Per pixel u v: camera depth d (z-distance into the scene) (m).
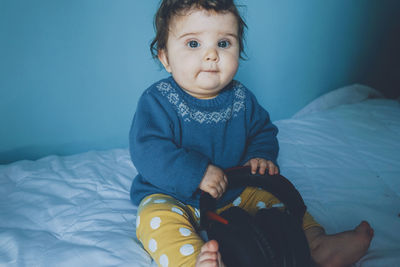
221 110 0.83
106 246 0.72
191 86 0.77
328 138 1.27
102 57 1.25
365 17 1.66
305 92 1.68
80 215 0.85
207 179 0.73
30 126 1.25
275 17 1.47
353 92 1.63
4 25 1.11
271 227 0.55
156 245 0.65
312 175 1.03
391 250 0.69
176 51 0.75
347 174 1.03
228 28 0.73
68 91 1.25
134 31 1.25
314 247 0.67
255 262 0.51
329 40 1.62
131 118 1.38
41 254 0.71
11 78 1.17
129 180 1.04
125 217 0.84
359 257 0.65
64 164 1.13
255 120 0.91
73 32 1.19
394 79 1.89
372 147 1.19
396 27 1.76
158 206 0.72
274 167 0.83
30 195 0.94
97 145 1.37
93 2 1.17
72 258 0.69
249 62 1.50
